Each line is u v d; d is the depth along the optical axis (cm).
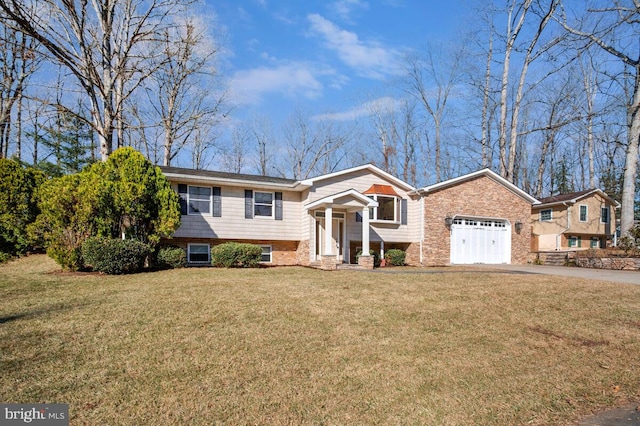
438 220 1950
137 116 2394
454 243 1995
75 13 1522
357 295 909
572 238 2883
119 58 1722
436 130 3616
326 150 4262
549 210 2942
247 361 510
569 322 730
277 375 470
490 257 2088
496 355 557
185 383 442
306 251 1744
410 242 1970
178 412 378
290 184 1742
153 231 1381
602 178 3703
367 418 377
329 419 373
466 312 783
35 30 1407
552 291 999
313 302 828
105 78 1686
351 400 412
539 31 2348
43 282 1027
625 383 473
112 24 1688
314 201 1766
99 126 1658
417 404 407
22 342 554
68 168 2534
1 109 2148
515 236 2138
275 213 1772
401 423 369
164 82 2591
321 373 479
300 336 613
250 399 409
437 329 670
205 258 1653
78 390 418
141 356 517
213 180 1609
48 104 1570
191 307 763
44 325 634
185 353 531
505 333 659
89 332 605
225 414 377
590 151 3189
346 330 648
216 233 1645
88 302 796
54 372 461
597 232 2906
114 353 525
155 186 1384
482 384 461
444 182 1953
